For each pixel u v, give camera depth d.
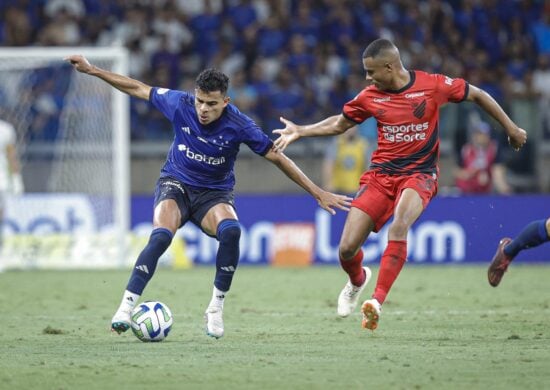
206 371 21.45
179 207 27.12
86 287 44.44
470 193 60.41
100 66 57.84
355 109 27.92
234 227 26.55
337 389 19.31
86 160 58.34
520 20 77.06
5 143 52.66
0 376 20.88
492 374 20.95
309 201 58.03
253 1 75.62
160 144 67.56
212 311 26.78
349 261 28.16
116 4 74.56
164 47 70.94
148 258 26.06
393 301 38.56
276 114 67.00
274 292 42.38
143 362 22.81
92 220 56.28
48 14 74.38
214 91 26.00
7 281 47.38
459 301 38.50
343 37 72.31
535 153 64.94
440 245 57.72
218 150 27.02
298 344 26.23
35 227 55.91
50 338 27.80
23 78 61.03
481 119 63.88
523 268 54.66
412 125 27.20
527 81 71.56
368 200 27.56
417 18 74.81
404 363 22.52
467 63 73.19
